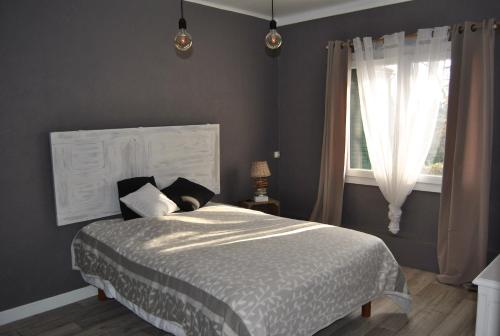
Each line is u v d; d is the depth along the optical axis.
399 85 4.00
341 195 4.60
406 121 4.01
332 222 4.70
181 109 4.19
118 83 3.67
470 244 3.65
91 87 3.49
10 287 3.18
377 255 2.95
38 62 3.18
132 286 2.79
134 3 3.72
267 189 5.23
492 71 3.49
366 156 4.59
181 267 2.51
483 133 3.51
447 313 3.21
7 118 3.06
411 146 4.00
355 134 4.64
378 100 4.21
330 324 2.79
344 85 4.47
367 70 4.23
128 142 3.69
